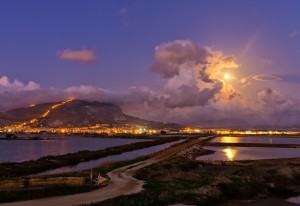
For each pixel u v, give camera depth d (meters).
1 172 60.34
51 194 33.03
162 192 35.03
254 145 174.12
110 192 35.28
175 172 53.47
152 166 63.38
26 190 33.72
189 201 33.34
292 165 70.69
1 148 164.50
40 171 70.00
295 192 45.31
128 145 161.50
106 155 113.88
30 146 185.25
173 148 128.75
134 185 40.62
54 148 167.00
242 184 42.69
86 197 32.22
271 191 44.38
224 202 36.56
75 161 90.25
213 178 45.56
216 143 186.50
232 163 79.44
